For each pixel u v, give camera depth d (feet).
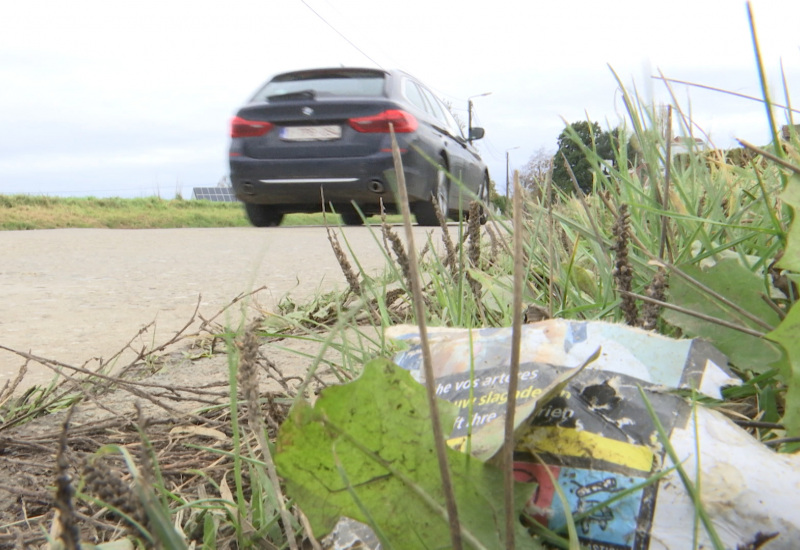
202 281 12.41
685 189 5.58
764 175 5.61
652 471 2.23
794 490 2.11
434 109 25.21
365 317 7.13
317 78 22.65
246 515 2.97
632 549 2.12
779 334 2.47
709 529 1.90
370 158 21.07
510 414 1.59
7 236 23.39
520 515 2.23
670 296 3.51
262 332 4.09
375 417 2.02
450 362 2.94
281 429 1.99
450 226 21.44
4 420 4.81
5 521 3.33
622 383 2.52
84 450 4.08
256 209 25.66
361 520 2.03
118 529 2.92
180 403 4.97
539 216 5.14
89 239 22.17
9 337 7.93
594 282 5.07
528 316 4.14
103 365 5.62
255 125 22.11
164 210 64.13
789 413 2.51
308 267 14.05
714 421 2.37
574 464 2.30
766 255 3.75
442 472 1.61
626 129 5.17
